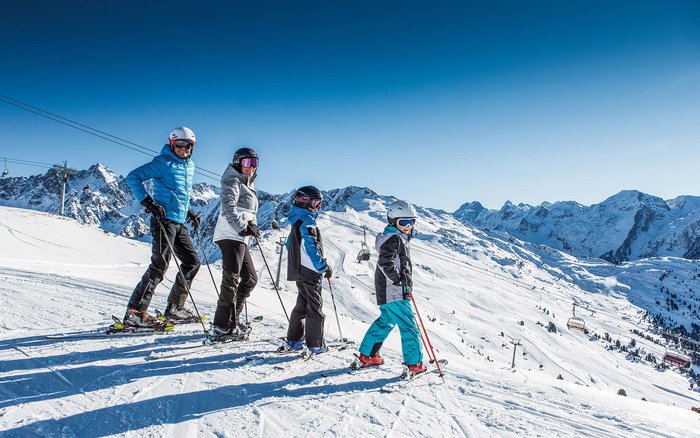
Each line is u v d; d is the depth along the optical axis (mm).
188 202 5543
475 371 4977
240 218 5016
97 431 2854
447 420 3391
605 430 3393
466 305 158125
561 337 147375
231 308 5199
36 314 6055
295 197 5004
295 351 5066
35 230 32188
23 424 2848
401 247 4535
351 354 5164
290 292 30016
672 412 4477
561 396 4211
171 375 4004
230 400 3514
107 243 34969
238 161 5105
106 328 5539
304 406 3480
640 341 174250
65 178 48750
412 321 4480
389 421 3299
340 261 149625
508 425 3363
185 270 5711
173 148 5273
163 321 5746
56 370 3896
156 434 2859
